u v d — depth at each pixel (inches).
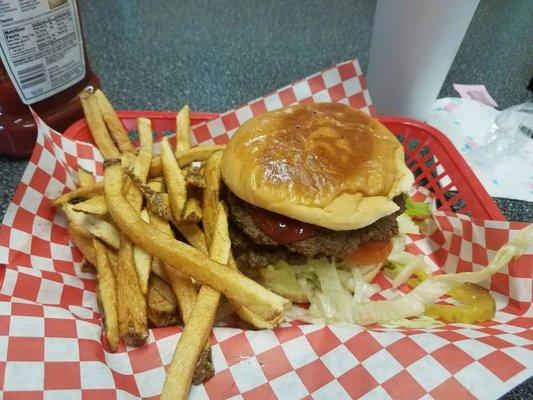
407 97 12.7
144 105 13.7
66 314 7.8
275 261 8.9
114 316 7.6
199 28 18.0
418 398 7.0
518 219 11.2
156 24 17.9
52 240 9.2
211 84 15.0
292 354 7.8
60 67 11.0
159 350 7.7
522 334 8.0
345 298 9.2
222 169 8.9
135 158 9.6
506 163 12.5
